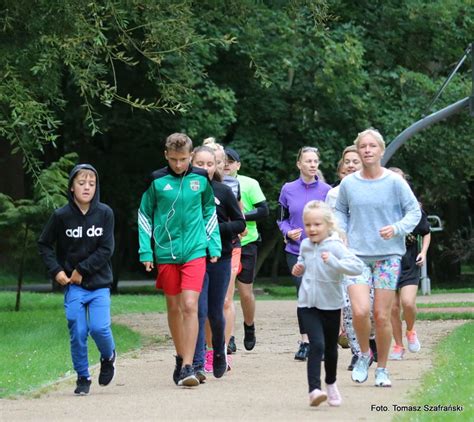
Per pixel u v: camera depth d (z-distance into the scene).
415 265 12.32
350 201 9.89
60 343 14.32
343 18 32.31
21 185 34.38
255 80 29.67
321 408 8.56
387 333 9.81
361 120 30.53
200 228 10.27
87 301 9.72
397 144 20.34
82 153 33.41
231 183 12.61
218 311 10.68
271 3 28.47
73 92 29.16
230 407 8.67
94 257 9.69
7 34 15.88
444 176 33.16
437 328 16.44
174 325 10.35
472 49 20.31
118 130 30.92
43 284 44.50
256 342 14.84
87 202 9.77
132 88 29.23
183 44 16.36
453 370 10.16
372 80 31.12
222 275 10.68
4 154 34.12
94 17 15.38
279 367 11.70
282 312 21.16
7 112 15.73
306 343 12.40
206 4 20.25
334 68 29.31
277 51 28.81
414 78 31.23
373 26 32.62
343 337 12.64
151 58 15.95
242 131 30.70
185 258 10.18
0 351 13.23
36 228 21.88
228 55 28.75
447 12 32.22
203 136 28.12
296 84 30.59
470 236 40.44
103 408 8.72
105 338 9.70
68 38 15.15
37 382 10.41
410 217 9.70
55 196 20.97
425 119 20.19
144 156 33.19
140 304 23.75
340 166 11.93
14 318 18.97
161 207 10.27
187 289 10.12
